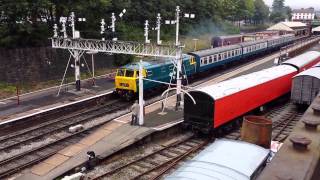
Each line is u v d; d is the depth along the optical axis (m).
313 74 25.27
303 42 61.22
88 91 29.98
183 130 21.95
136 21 54.62
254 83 23.22
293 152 6.11
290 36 64.25
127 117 22.91
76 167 16.48
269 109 27.34
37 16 36.84
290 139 6.57
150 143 19.89
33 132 21.69
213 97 19.27
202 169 7.89
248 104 22.55
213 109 19.34
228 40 57.53
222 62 39.12
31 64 33.50
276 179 5.11
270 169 5.45
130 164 17.05
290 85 29.09
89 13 41.62
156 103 25.88
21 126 22.36
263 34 67.38
